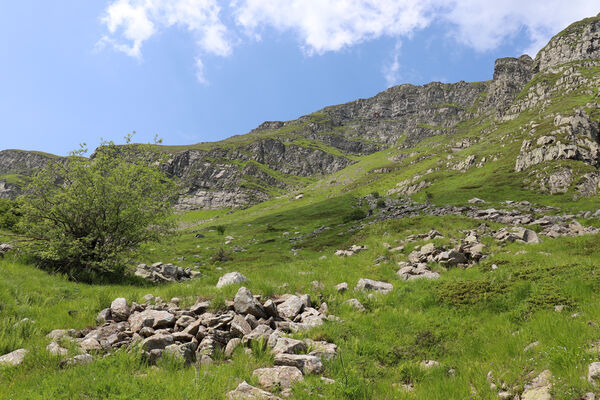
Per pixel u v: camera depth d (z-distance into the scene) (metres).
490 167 115.06
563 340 7.07
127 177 22.42
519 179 86.88
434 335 9.52
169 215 24.20
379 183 171.00
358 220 72.38
